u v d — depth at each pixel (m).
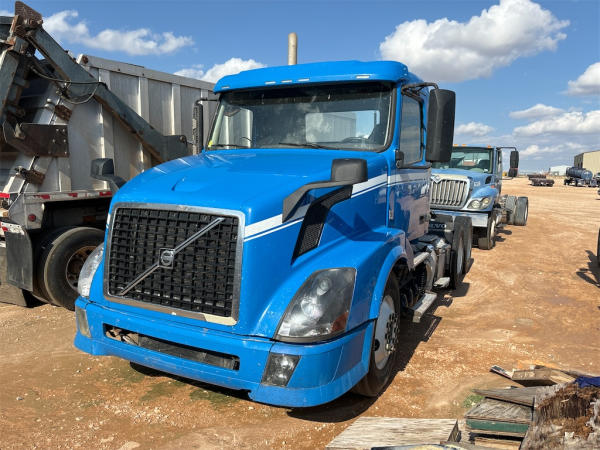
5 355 4.88
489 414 3.10
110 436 3.44
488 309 6.70
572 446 2.61
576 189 44.41
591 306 6.93
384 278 3.70
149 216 3.40
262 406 3.88
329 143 4.55
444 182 11.30
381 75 4.36
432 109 4.28
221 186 3.41
